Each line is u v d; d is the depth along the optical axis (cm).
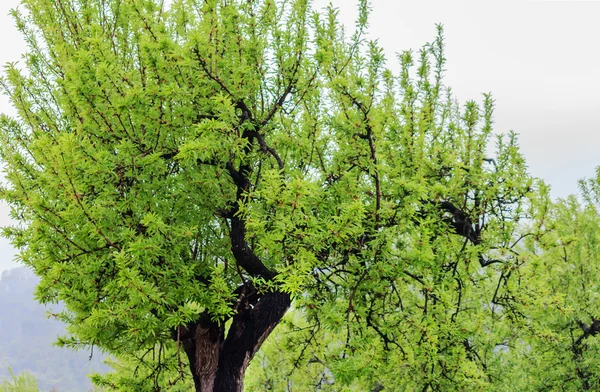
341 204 670
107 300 621
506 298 862
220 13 707
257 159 791
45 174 598
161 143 706
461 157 905
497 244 858
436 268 793
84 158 632
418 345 742
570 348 1323
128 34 829
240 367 764
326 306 646
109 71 628
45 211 610
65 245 664
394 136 808
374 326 727
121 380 853
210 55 701
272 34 734
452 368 809
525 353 1314
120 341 822
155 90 654
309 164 748
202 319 761
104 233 626
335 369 605
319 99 777
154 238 602
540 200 827
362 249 667
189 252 770
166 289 654
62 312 802
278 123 778
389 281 716
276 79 750
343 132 686
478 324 843
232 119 655
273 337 1416
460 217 878
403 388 1022
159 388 838
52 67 827
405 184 657
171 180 689
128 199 657
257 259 762
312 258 596
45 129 801
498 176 855
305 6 732
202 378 767
